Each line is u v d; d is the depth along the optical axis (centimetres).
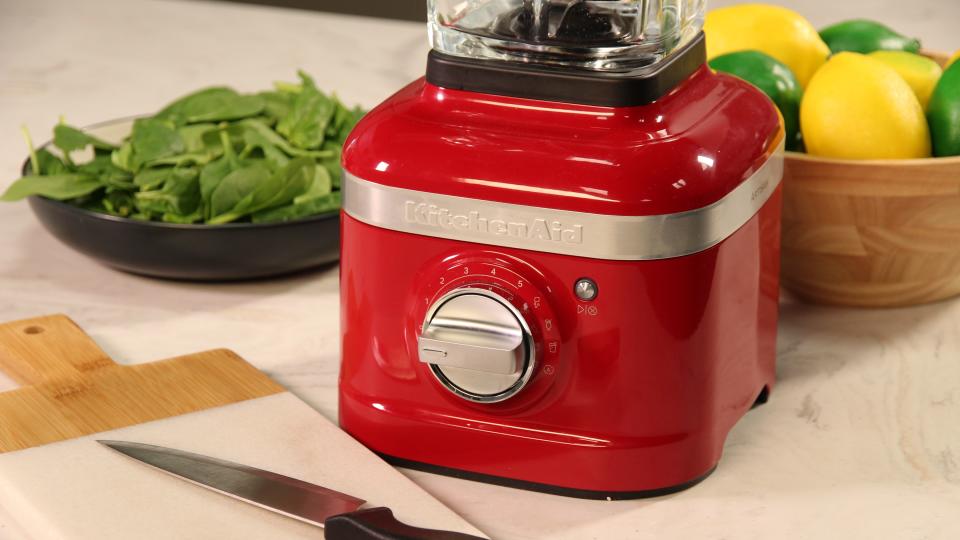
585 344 74
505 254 74
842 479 79
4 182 130
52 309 105
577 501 77
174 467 77
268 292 110
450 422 79
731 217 74
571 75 74
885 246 98
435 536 66
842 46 113
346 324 81
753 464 81
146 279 112
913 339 99
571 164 71
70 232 106
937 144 99
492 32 77
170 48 177
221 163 110
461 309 74
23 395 87
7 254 117
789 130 101
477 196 73
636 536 73
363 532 66
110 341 100
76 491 75
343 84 159
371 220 77
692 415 76
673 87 77
